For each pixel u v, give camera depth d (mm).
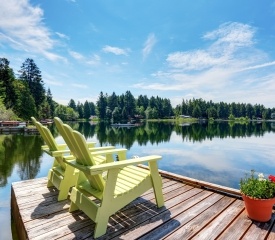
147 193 2965
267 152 14398
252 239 1847
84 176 2367
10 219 3344
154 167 2398
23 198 2699
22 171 6871
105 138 22188
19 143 12906
